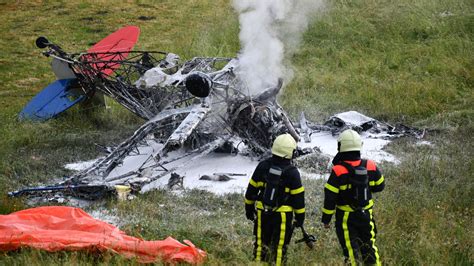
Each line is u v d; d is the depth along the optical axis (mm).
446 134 43219
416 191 32969
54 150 41594
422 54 61500
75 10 85062
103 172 34562
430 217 29000
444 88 50938
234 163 38000
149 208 31000
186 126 34281
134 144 36125
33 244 24766
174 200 32469
